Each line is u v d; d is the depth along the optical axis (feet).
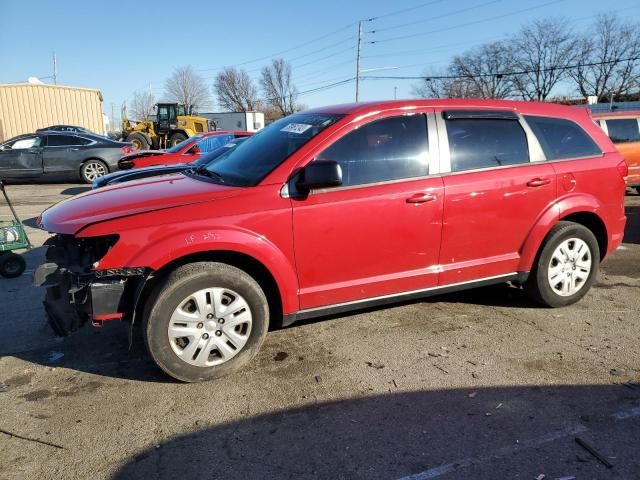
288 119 15.12
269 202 11.80
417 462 9.00
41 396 11.27
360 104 13.66
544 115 15.43
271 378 11.89
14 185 52.75
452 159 13.75
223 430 9.98
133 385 11.71
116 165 51.29
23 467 8.95
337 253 12.55
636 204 36.63
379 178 12.87
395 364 12.49
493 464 8.93
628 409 10.53
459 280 14.21
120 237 10.91
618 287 18.33
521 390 11.28
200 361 11.57
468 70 216.54
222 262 12.05
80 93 91.09
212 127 120.67
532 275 15.46
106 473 8.80
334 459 9.12
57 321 11.92
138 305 11.60
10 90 85.87
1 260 19.94
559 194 15.06
